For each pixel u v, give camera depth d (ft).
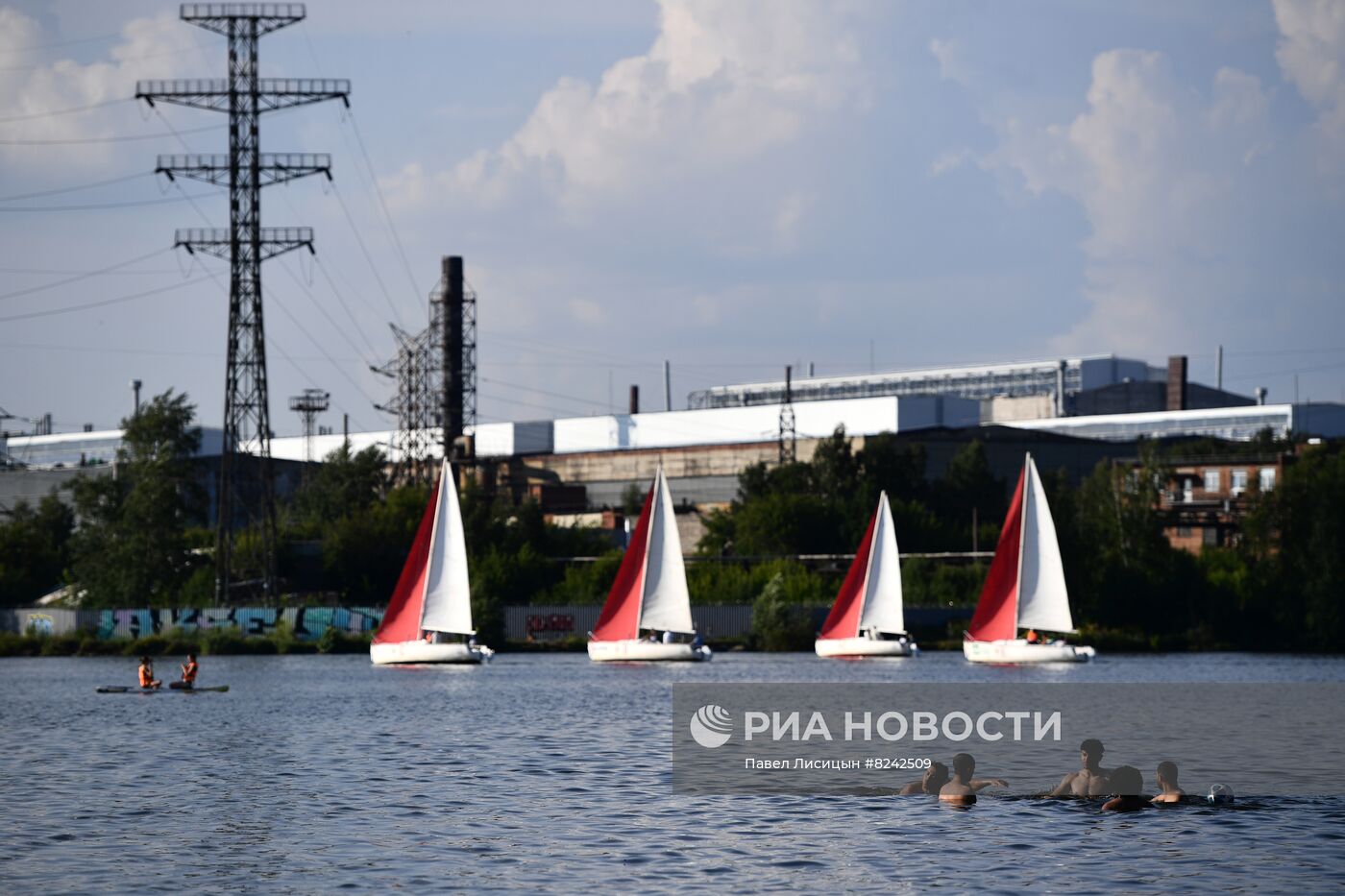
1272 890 110.63
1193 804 142.10
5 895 111.55
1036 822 134.31
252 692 287.69
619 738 203.10
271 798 152.46
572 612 448.65
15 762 183.32
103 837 131.85
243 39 434.71
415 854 123.75
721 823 135.13
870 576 403.95
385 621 366.43
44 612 459.73
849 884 112.57
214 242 439.22
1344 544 453.58
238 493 461.37
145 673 286.66
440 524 362.94
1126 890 110.73
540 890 111.55
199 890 112.57
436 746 194.59
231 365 449.06
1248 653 447.83
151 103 430.61
